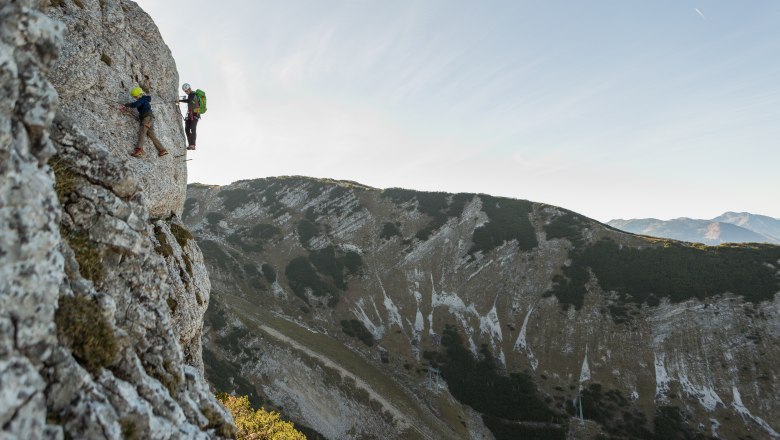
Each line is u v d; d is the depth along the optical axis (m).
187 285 15.53
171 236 16.25
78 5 13.78
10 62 6.23
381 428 96.00
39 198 6.36
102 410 6.73
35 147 6.70
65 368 6.42
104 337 7.64
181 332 14.23
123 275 9.32
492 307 142.88
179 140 18.36
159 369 9.38
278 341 113.25
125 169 9.77
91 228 8.94
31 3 6.60
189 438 8.66
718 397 103.00
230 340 107.88
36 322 6.04
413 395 114.69
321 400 99.50
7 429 5.21
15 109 6.38
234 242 185.25
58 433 5.88
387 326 144.12
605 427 101.75
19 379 5.50
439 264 164.38
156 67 17.42
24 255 5.99
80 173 9.06
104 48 14.26
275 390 99.06
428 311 147.62
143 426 7.40
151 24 17.83
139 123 14.66
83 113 12.59
